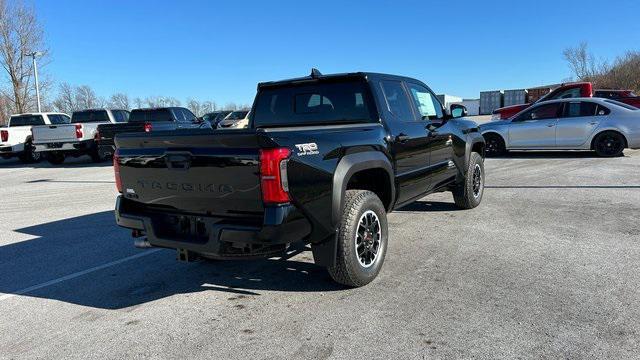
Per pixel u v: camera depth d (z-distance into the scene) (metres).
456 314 3.63
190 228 4.02
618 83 53.44
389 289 4.20
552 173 10.52
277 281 4.59
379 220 4.46
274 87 5.61
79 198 10.01
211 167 3.67
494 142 14.37
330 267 4.10
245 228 3.57
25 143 19.77
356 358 3.09
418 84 6.11
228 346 3.33
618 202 7.27
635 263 4.56
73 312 4.06
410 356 3.07
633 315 3.49
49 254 5.85
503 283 4.20
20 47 33.03
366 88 5.00
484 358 3.01
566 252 4.98
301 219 3.65
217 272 4.94
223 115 28.72
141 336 3.55
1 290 4.67
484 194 8.39
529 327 3.37
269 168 3.44
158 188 4.08
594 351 3.03
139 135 4.08
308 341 3.34
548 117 13.53
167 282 4.71
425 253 5.16
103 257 5.66
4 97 36.31
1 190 11.81
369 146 4.43
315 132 3.90
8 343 3.53
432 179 5.90
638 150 14.72
